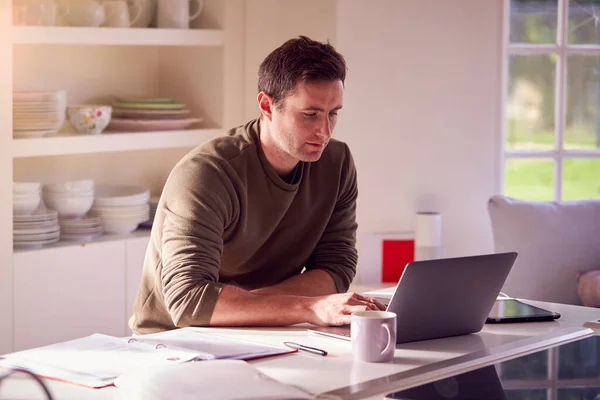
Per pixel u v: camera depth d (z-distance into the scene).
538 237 4.04
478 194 4.61
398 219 4.54
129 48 4.60
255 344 2.14
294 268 2.83
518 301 2.70
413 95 4.50
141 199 4.23
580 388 1.82
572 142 4.72
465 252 4.62
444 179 4.57
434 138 4.54
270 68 2.46
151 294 2.63
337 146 2.84
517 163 4.70
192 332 2.28
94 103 4.48
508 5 4.59
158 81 4.75
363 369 1.96
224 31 4.48
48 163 4.29
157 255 2.59
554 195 4.73
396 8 4.43
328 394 1.78
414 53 4.48
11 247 3.70
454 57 4.53
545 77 4.67
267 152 2.62
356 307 2.28
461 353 2.11
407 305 2.16
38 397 1.77
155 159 4.73
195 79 4.62
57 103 3.87
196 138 4.40
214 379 1.79
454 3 4.50
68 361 1.98
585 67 4.69
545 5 4.64
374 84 4.44
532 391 1.79
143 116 4.30
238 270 2.72
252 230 2.65
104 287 4.04
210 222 2.48
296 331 2.33
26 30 3.73
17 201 3.81
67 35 3.87
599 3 4.66
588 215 4.12
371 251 4.46
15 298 3.71
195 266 2.42
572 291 4.05
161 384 1.75
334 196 2.79
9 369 1.96
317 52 2.42
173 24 4.30
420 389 1.81
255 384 1.77
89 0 3.99
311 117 2.42
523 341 2.21
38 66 4.23
